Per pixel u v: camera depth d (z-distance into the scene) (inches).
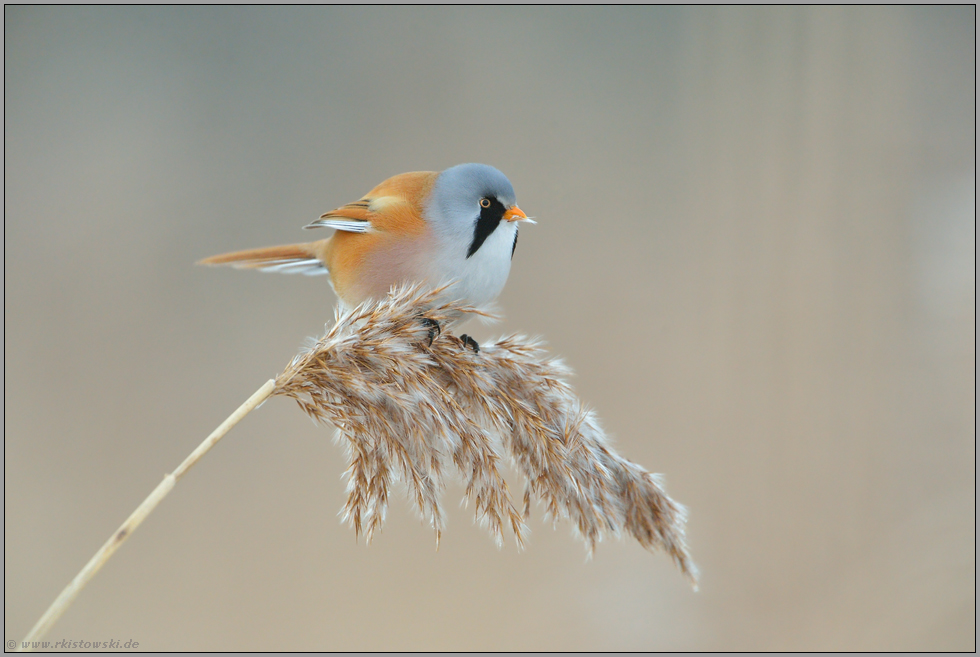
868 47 426.0
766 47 442.3
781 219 417.4
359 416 185.2
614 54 609.6
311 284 527.8
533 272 496.7
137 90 598.9
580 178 550.0
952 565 329.1
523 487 197.5
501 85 604.4
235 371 470.6
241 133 587.2
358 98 597.6
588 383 426.0
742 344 409.1
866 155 415.8
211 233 534.6
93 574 138.3
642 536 197.0
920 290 400.5
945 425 377.4
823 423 382.0
